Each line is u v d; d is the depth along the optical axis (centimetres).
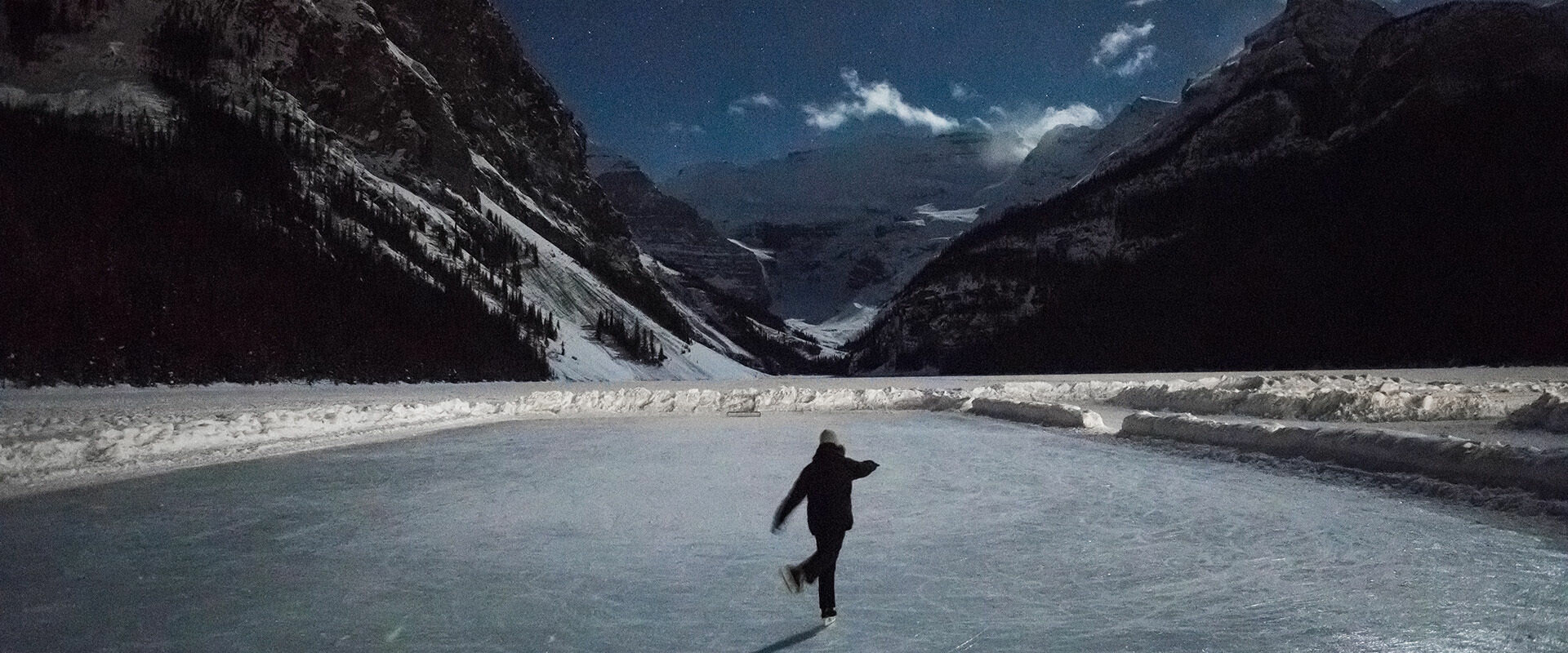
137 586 730
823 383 6975
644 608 674
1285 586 695
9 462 1308
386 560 827
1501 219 12188
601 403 3100
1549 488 948
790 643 587
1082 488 1225
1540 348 9394
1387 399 1895
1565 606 618
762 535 941
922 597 697
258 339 5362
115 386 4344
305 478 1372
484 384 6394
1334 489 1143
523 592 718
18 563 807
